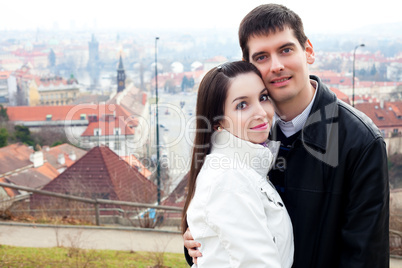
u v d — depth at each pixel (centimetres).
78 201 781
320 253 141
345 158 135
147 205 733
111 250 530
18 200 744
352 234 134
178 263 487
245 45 149
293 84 142
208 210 125
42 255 466
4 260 435
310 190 142
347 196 137
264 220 125
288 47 140
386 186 133
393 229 644
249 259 118
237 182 125
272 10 141
